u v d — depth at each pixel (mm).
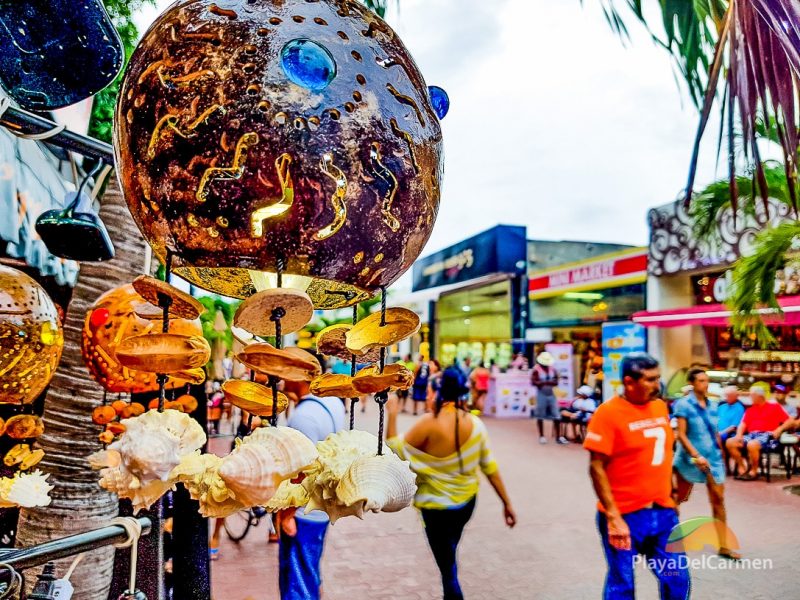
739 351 10406
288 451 663
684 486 4469
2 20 943
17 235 2195
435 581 4309
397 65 738
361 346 793
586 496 6734
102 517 1879
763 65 1649
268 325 685
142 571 1539
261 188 627
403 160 695
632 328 11234
